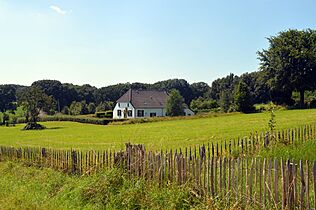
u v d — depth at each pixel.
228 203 8.84
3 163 19.62
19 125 82.56
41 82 131.12
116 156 12.39
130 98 98.50
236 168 9.12
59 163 16.08
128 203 10.02
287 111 61.22
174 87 145.88
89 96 140.25
